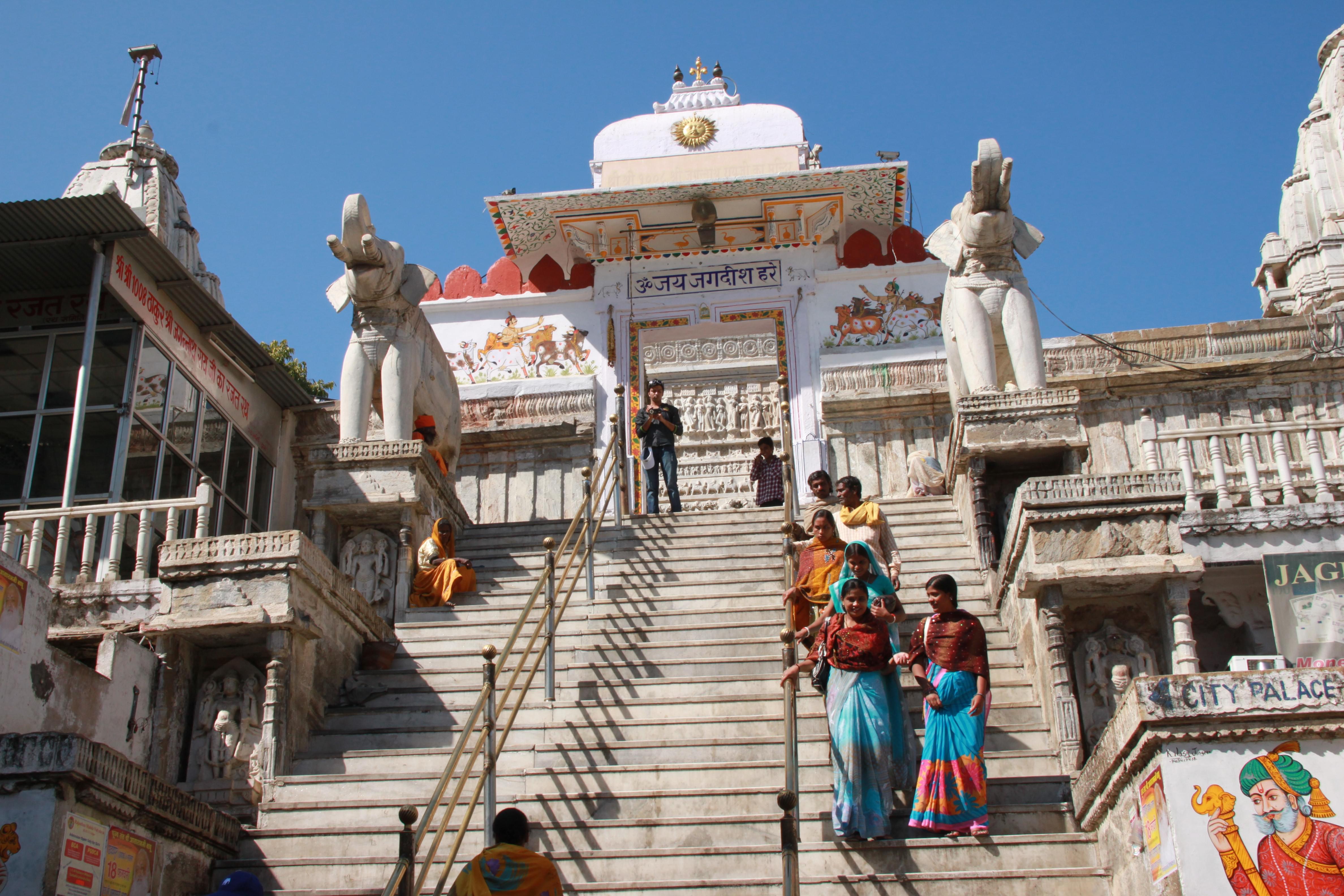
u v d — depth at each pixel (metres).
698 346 16.86
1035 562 8.33
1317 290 15.34
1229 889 5.43
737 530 11.62
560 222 16.41
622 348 16.20
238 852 7.28
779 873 6.73
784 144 16.69
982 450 10.85
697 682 8.75
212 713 8.48
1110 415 14.84
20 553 10.24
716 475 16.17
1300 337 14.77
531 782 7.67
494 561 11.46
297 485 15.40
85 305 12.38
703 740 7.89
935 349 15.73
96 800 6.06
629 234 16.61
